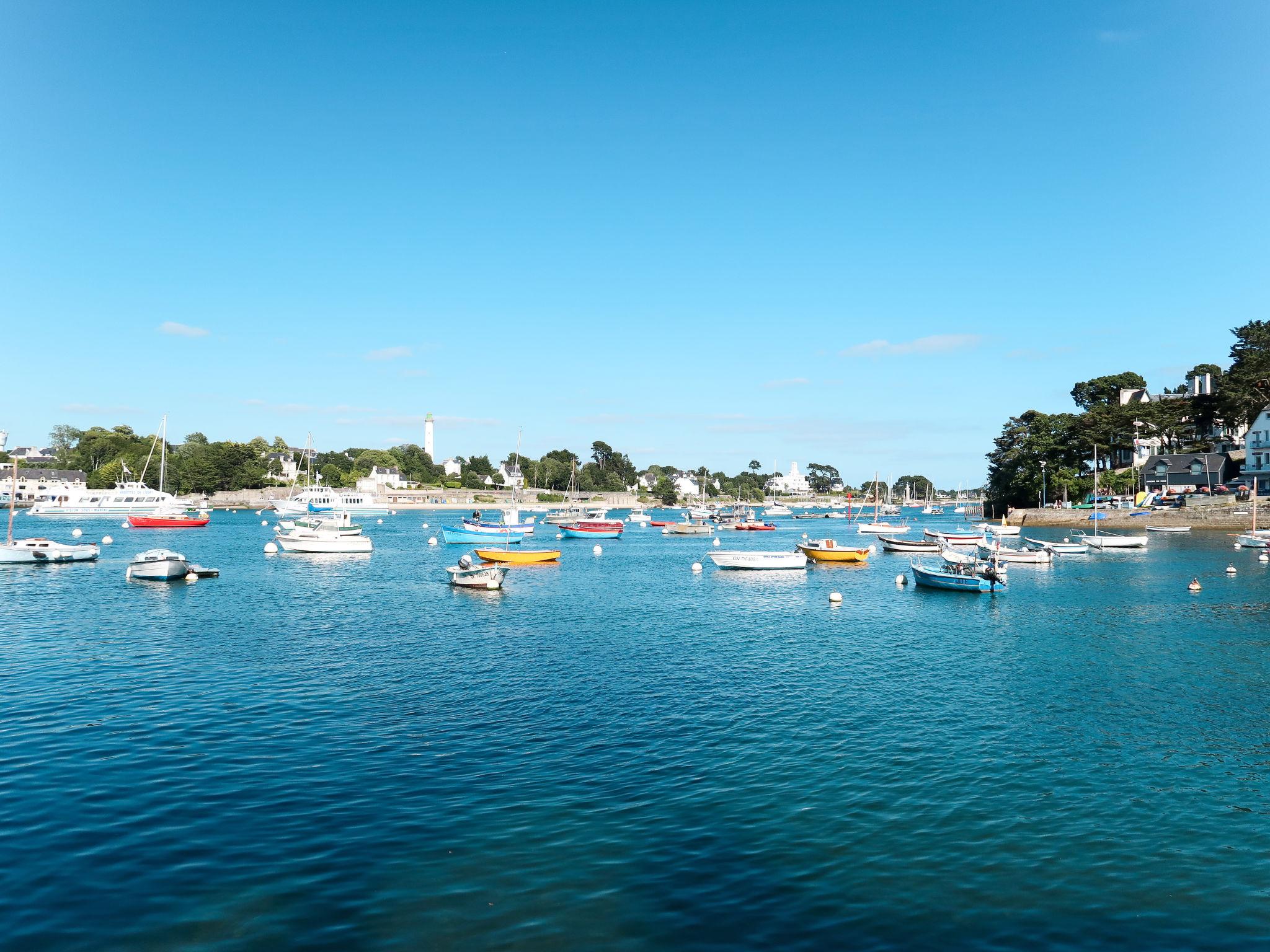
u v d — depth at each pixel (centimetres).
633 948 1410
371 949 1394
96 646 3925
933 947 1426
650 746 2467
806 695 3089
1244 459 14725
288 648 3928
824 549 9038
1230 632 4488
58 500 15800
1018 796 2094
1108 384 17625
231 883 1614
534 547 11944
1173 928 1496
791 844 1812
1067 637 4391
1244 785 2178
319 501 16225
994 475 17688
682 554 10631
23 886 1589
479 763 2303
